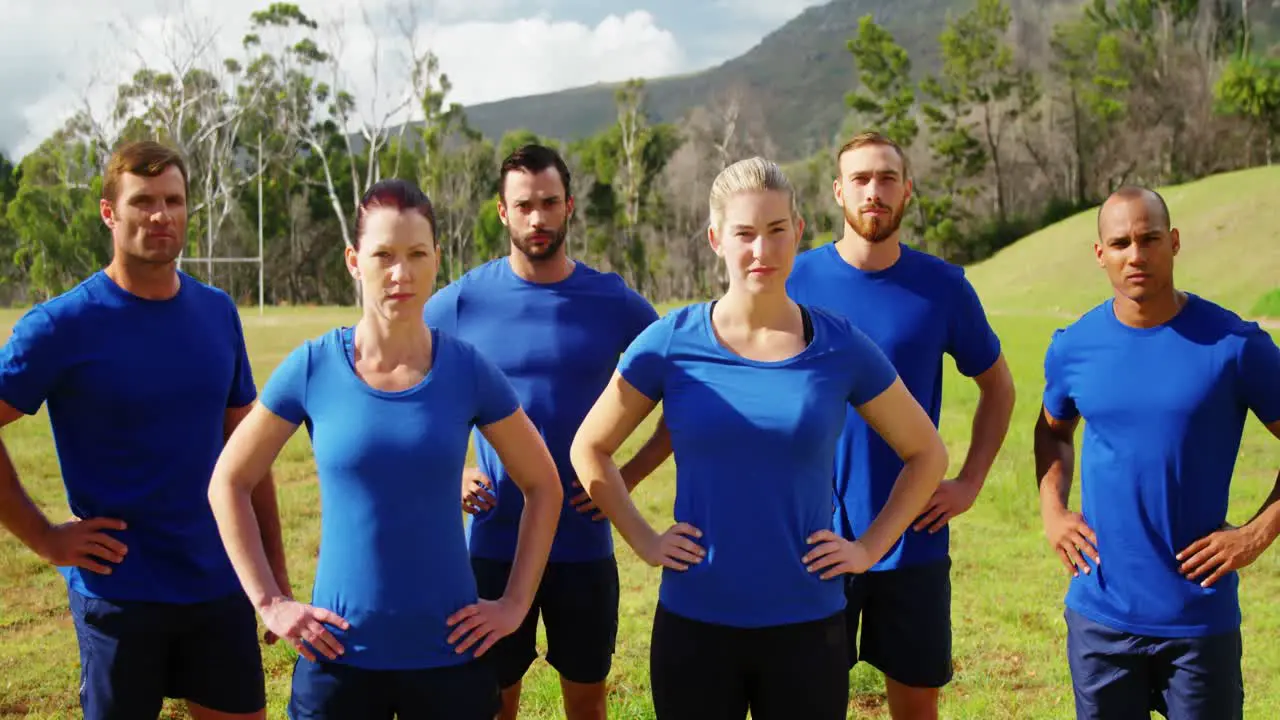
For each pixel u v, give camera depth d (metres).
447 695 2.86
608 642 4.28
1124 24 70.50
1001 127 67.50
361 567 2.84
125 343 3.35
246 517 2.90
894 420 3.10
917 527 3.86
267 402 2.89
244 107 67.69
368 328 2.89
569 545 4.18
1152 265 3.29
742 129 69.44
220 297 3.65
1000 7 66.50
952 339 4.01
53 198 61.81
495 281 4.34
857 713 5.05
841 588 3.09
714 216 3.02
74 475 3.40
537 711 5.07
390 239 2.79
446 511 2.89
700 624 3.00
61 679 5.47
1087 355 3.48
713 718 3.03
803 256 4.14
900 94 67.50
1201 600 3.30
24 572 7.39
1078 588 3.53
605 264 70.19
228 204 64.62
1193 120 64.94
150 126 62.72
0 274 64.62
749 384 2.96
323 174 72.00
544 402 4.18
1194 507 3.32
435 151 65.38
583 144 73.31
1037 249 48.00
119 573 3.35
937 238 63.75
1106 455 3.43
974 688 5.32
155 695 3.43
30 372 3.27
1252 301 31.86
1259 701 5.03
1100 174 66.62
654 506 9.17
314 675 2.86
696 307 3.13
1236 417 3.34
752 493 2.95
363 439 2.80
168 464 3.39
